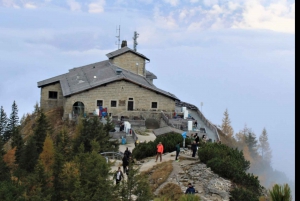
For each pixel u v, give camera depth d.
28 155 34.62
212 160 29.44
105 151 39.81
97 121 42.03
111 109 62.38
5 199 19.84
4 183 21.70
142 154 36.88
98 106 61.88
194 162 31.73
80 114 57.12
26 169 33.94
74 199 21.03
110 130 49.25
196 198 7.16
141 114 63.16
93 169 22.48
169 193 25.72
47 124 49.06
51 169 24.81
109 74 67.56
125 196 21.75
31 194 21.50
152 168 31.38
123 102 62.72
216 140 54.97
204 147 33.19
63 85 68.75
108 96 62.16
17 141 43.53
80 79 69.31
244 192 23.98
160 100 63.91
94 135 40.66
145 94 63.34
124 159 31.12
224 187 25.69
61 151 36.03
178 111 67.75
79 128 42.34
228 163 28.25
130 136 50.91
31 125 67.06
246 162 33.69
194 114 70.94
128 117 62.06
